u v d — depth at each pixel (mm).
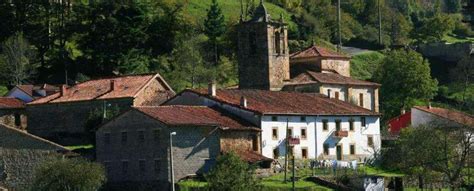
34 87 164875
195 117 125625
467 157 124438
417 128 133625
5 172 124812
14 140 125188
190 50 194000
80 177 114438
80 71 185625
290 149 134375
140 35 187750
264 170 125562
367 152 145375
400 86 191250
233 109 132375
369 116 146750
